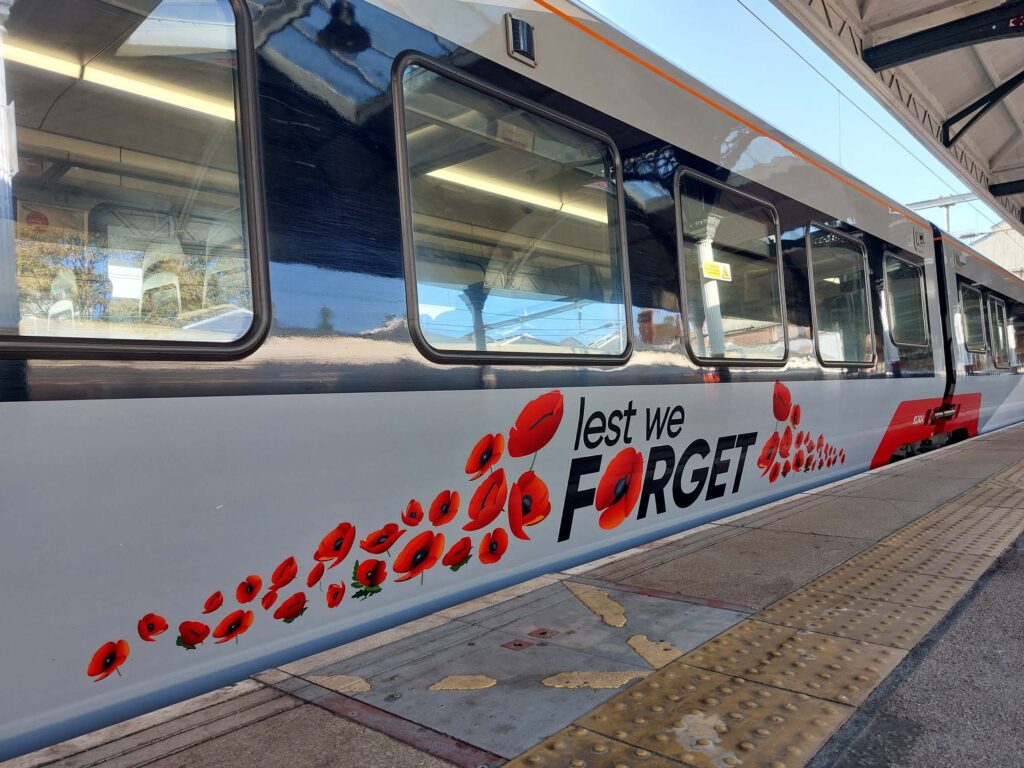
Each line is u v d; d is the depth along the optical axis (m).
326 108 2.59
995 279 10.94
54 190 2.04
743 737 1.92
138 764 1.80
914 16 11.20
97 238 2.10
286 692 2.18
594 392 3.60
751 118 5.03
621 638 2.58
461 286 3.04
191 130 2.28
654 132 4.12
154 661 2.10
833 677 2.27
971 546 3.77
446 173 3.02
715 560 3.56
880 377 6.71
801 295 5.48
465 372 2.98
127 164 2.16
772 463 5.12
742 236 4.86
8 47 1.99
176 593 2.13
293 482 2.40
